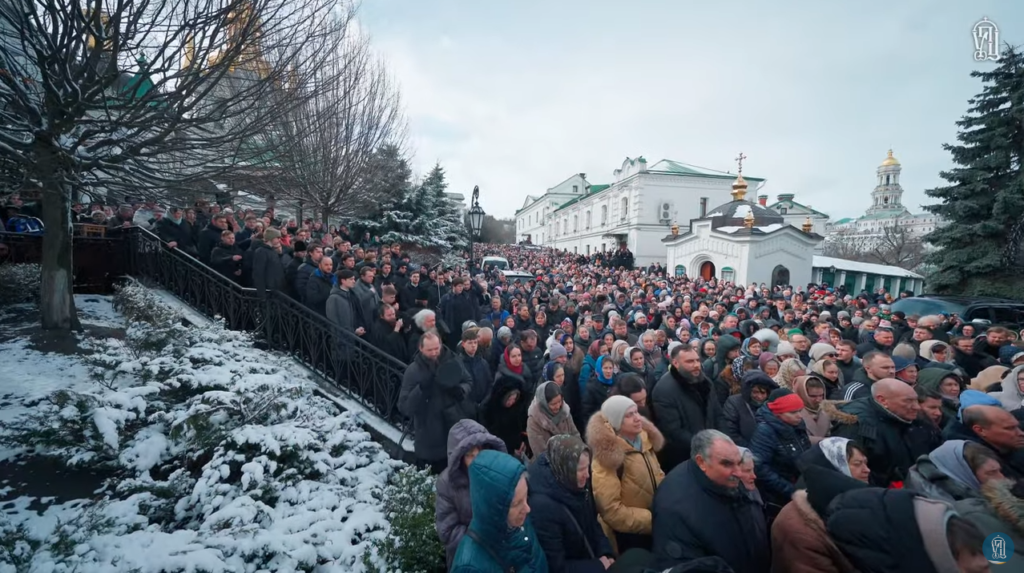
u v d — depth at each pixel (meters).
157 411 3.42
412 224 17.22
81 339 5.22
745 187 28.62
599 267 26.56
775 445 2.92
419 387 3.60
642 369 4.61
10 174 4.96
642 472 2.68
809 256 22.69
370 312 5.38
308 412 4.07
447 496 2.52
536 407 3.28
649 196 38.97
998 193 16.28
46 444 2.98
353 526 2.76
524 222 88.25
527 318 7.95
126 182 5.13
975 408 2.76
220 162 6.20
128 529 2.50
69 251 5.44
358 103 11.16
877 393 2.99
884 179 70.50
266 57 5.83
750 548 2.22
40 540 2.28
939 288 17.77
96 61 4.61
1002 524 1.88
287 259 6.31
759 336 5.38
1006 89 16.31
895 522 1.67
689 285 15.86
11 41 4.84
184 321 5.74
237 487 2.91
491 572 1.89
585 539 2.29
